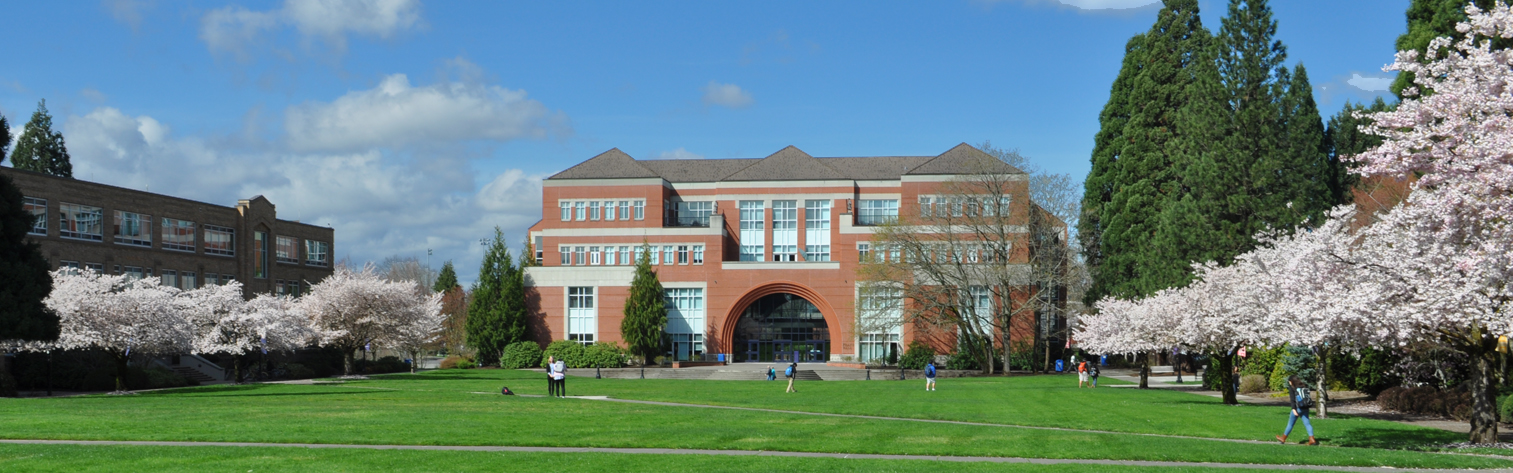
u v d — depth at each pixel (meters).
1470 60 21.91
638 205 99.62
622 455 21.34
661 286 95.00
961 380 66.81
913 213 85.81
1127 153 70.38
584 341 96.50
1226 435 28.42
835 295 95.25
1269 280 31.27
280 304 66.94
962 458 22.28
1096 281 73.06
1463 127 21.73
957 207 81.19
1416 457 22.34
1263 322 32.06
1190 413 35.88
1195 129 62.94
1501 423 32.66
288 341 60.34
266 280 83.56
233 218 80.38
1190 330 41.22
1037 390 52.19
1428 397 37.88
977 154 83.62
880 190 101.81
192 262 75.56
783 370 81.44
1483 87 21.70
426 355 132.00
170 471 18.20
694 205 103.81
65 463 18.94
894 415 34.41
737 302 96.50
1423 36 42.91
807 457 21.58
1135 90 71.38
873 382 64.44
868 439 25.38
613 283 96.81
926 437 26.08
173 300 54.38
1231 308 37.94
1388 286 24.86
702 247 97.81
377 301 73.62
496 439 24.22
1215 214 59.66
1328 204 62.62
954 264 79.12
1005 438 25.97
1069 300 80.62
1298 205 59.19
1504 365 36.16
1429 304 23.84
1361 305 24.44
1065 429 29.77
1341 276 26.20
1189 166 62.56
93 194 67.25
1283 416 35.03
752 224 102.44
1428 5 44.66
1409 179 29.67
